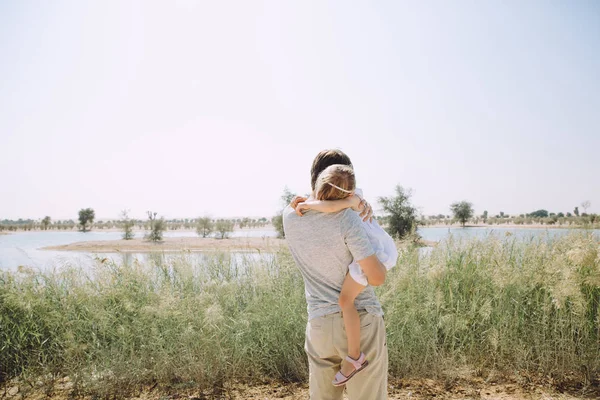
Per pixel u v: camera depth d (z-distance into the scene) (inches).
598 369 141.8
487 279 175.5
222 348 147.2
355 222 72.6
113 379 139.0
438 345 156.8
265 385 144.5
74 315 156.8
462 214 1844.2
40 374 143.8
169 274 185.3
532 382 140.9
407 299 162.6
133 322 155.2
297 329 154.8
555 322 149.2
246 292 182.9
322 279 74.4
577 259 156.3
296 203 82.9
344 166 76.3
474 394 133.0
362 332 71.9
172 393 137.6
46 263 183.2
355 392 73.7
